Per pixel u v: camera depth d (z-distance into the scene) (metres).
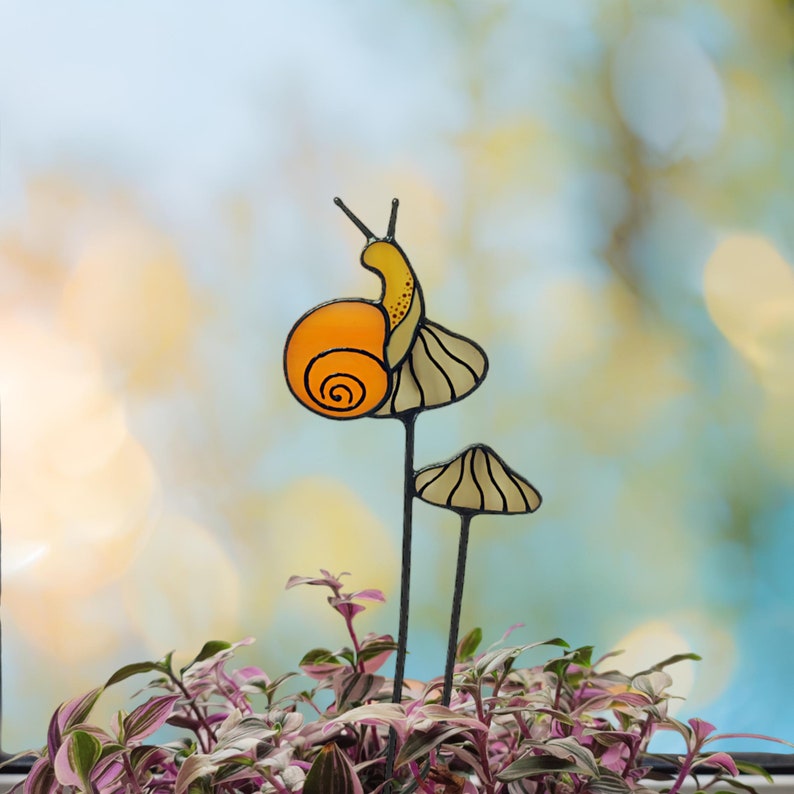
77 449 1.86
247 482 2.02
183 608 1.92
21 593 1.73
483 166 2.10
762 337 2.10
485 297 2.11
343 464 2.07
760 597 2.06
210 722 1.32
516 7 2.09
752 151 2.12
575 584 2.06
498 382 2.10
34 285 1.90
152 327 1.97
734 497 2.10
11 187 1.90
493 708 1.24
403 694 1.31
